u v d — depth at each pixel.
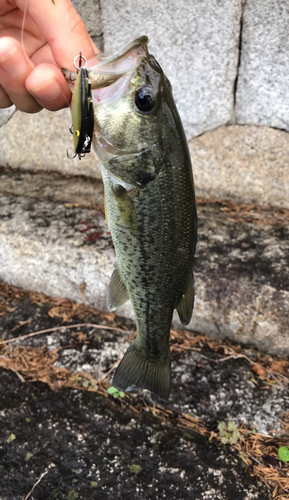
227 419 0.35
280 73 0.44
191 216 0.23
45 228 0.48
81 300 0.46
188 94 0.48
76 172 0.59
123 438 0.34
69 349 0.41
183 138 0.22
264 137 0.48
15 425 0.35
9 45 0.21
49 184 0.57
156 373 0.27
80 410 0.36
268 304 0.39
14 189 0.56
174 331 0.43
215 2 0.42
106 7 0.45
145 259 0.23
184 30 0.45
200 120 0.49
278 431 0.34
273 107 0.46
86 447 0.33
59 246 0.45
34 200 0.53
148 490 0.31
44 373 0.39
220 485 0.31
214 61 0.46
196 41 0.45
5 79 0.22
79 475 0.32
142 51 0.20
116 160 0.21
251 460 0.32
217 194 0.53
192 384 0.38
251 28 0.43
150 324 0.25
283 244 0.44
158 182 0.21
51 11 0.22
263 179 0.50
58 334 0.43
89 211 0.51
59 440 0.34
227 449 0.33
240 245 0.44
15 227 0.48
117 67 0.20
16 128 0.58
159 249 0.23
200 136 0.50
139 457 0.33
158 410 0.36
